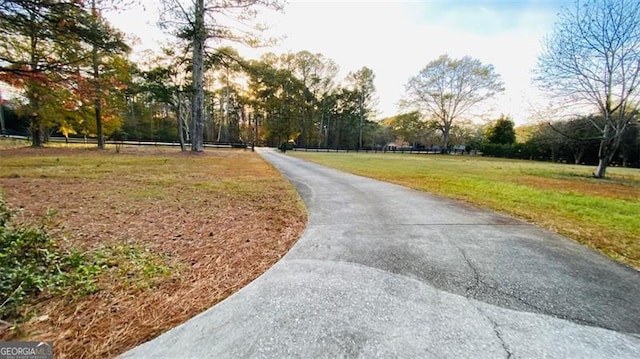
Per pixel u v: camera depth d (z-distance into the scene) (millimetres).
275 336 1767
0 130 31172
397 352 1646
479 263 3002
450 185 8531
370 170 12828
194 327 1855
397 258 3094
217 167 11984
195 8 15797
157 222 4152
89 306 2043
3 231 2758
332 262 2953
